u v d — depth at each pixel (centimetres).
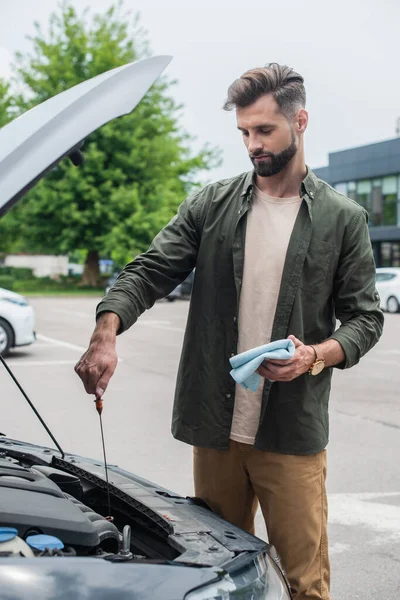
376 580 365
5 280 4353
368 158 3934
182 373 238
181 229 237
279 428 225
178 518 192
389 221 3866
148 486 222
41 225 3909
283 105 211
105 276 4481
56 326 1717
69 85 3875
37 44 3919
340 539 414
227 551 174
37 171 160
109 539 177
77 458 238
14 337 1084
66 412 713
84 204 3869
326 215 226
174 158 4000
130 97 182
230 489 239
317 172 4288
